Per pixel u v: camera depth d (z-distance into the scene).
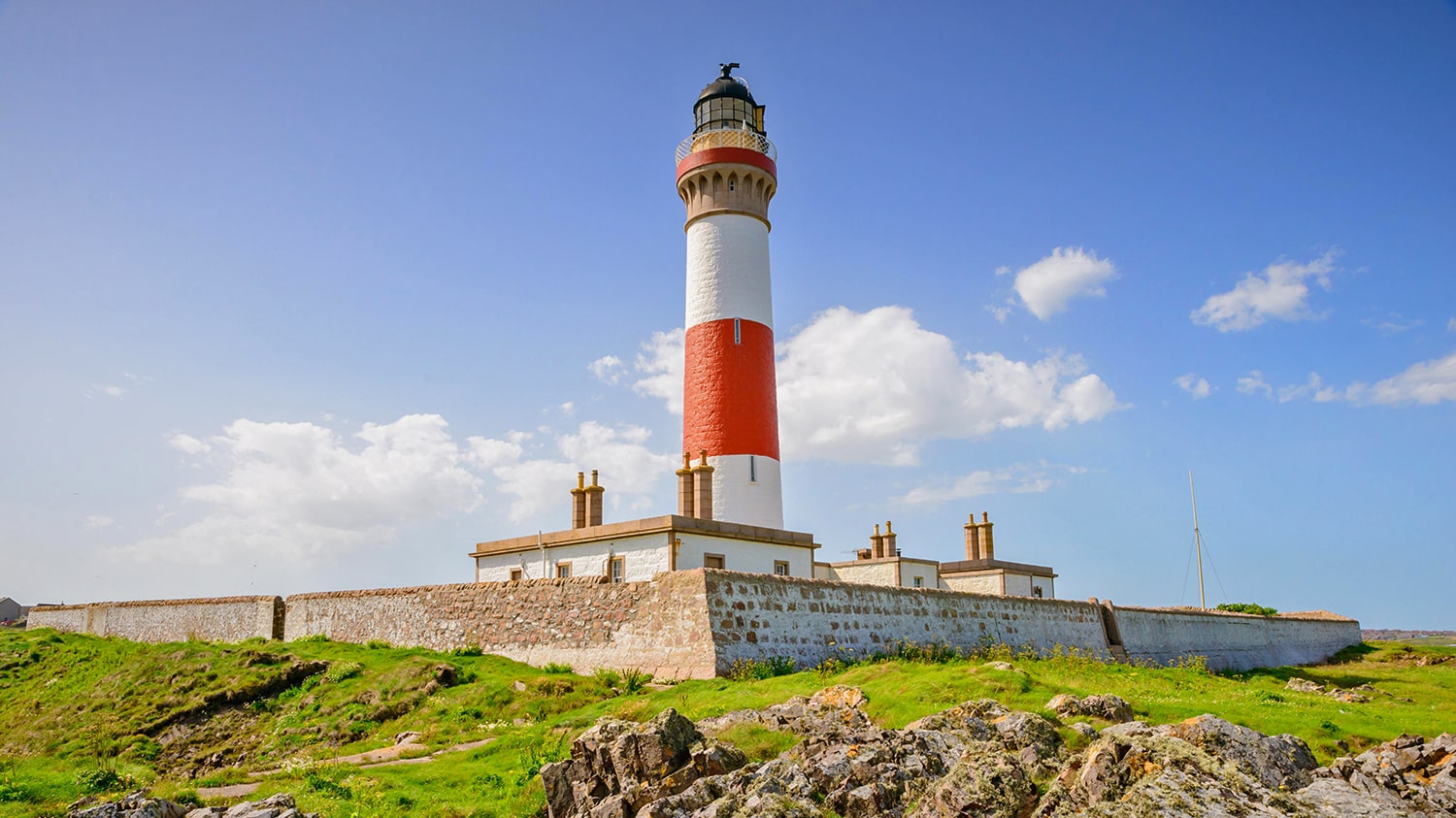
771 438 47.25
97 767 29.70
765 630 31.75
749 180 49.94
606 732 18.78
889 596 36.94
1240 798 13.83
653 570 35.75
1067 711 19.78
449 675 34.22
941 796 15.26
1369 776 15.00
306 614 50.22
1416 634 132.75
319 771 23.16
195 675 40.00
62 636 60.81
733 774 17.14
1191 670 37.22
